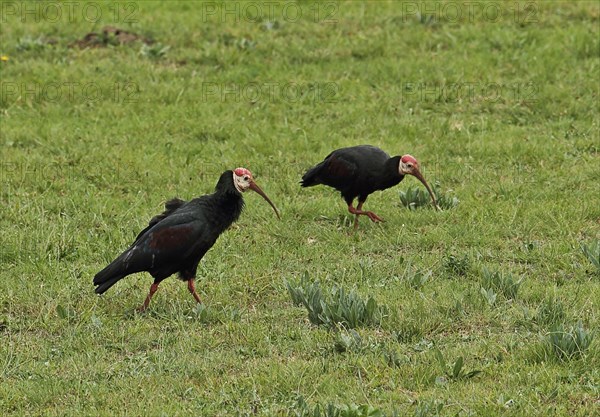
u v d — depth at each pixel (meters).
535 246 13.77
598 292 12.14
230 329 11.47
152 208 15.48
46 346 11.20
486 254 13.66
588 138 18.22
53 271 13.24
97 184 16.66
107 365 10.65
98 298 12.45
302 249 13.98
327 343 10.98
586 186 16.16
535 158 17.31
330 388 9.93
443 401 9.56
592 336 10.72
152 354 10.84
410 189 15.66
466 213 15.17
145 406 9.66
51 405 9.88
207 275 13.15
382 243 14.27
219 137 18.73
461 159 17.44
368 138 18.47
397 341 11.01
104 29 23.14
